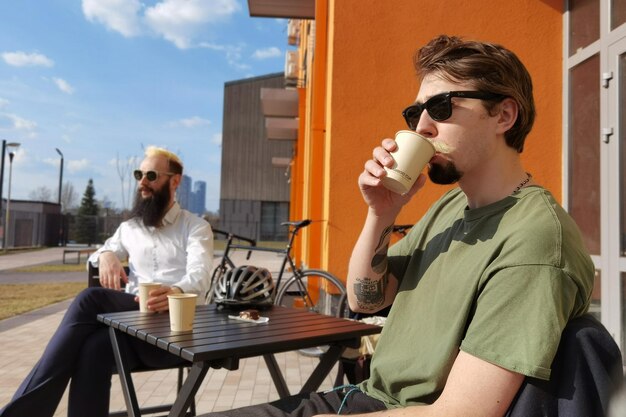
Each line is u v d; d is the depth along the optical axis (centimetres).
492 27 466
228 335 181
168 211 308
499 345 100
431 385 122
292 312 239
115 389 400
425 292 134
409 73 468
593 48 412
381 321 298
